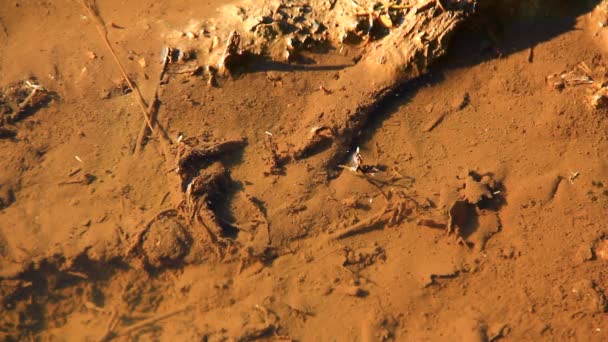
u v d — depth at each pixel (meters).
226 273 1.25
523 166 1.27
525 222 1.25
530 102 1.29
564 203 1.25
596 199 1.25
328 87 1.29
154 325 1.24
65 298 1.25
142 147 1.28
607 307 1.22
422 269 1.24
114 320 1.24
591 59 1.29
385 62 1.29
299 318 1.23
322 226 1.25
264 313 1.23
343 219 1.26
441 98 1.29
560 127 1.28
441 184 1.26
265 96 1.29
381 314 1.23
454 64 1.29
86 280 1.25
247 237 1.25
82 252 1.24
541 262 1.24
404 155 1.28
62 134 1.29
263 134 1.28
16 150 1.28
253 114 1.29
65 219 1.26
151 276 1.25
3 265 1.24
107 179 1.27
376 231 1.25
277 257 1.25
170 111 1.29
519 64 1.29
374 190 1.26
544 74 1.29
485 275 1.24
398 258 1.25
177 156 1.27
